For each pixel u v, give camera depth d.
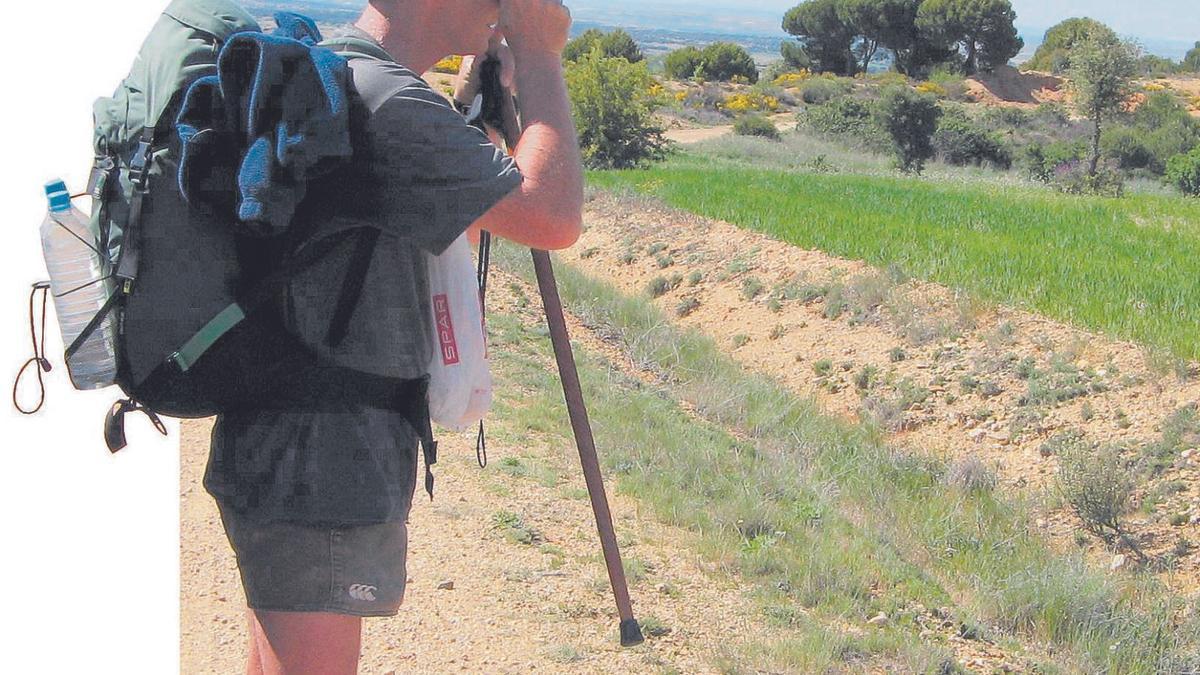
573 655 4.04
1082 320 12.59
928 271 15.09
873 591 5.82
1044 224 19.38
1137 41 41.56
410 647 3.93
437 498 5.55
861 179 28.34
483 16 2.07
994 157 51.00
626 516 5.98
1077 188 35.41
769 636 4.59
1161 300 13.31
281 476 1.89
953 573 6.97
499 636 4.10
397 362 1.93
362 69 1.81
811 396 12.45
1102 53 41.25
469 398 2.10
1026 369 11.73
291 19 1.91
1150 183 46.50
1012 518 8.77
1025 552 7.71
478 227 2.05
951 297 14.02
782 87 87.25
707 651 4.30
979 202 22.47
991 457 10.52
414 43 2.02
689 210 20.75
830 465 9.21
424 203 1.80
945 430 11.30
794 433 10.29
